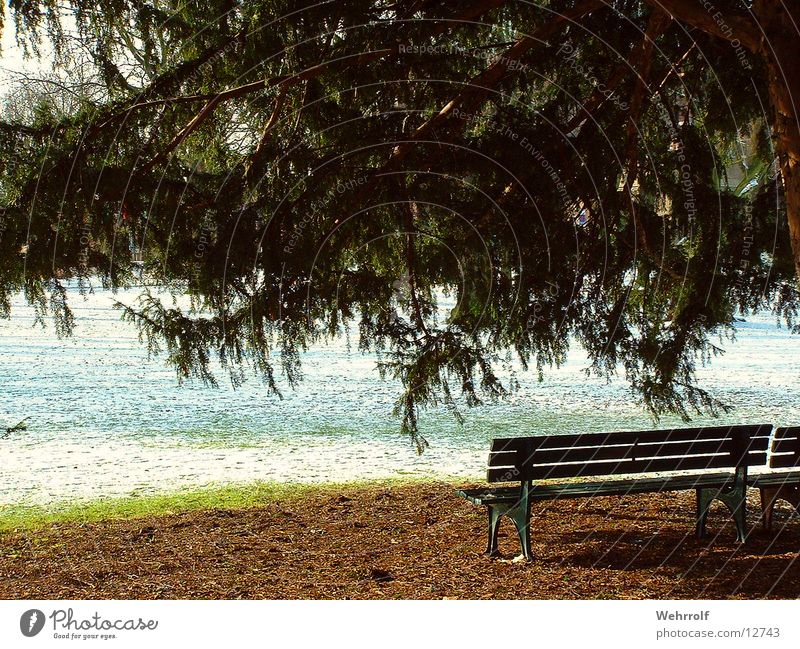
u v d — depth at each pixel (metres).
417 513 7.06
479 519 6.86
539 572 5.43
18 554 5.93
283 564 5.68
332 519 6.86
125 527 6.62
